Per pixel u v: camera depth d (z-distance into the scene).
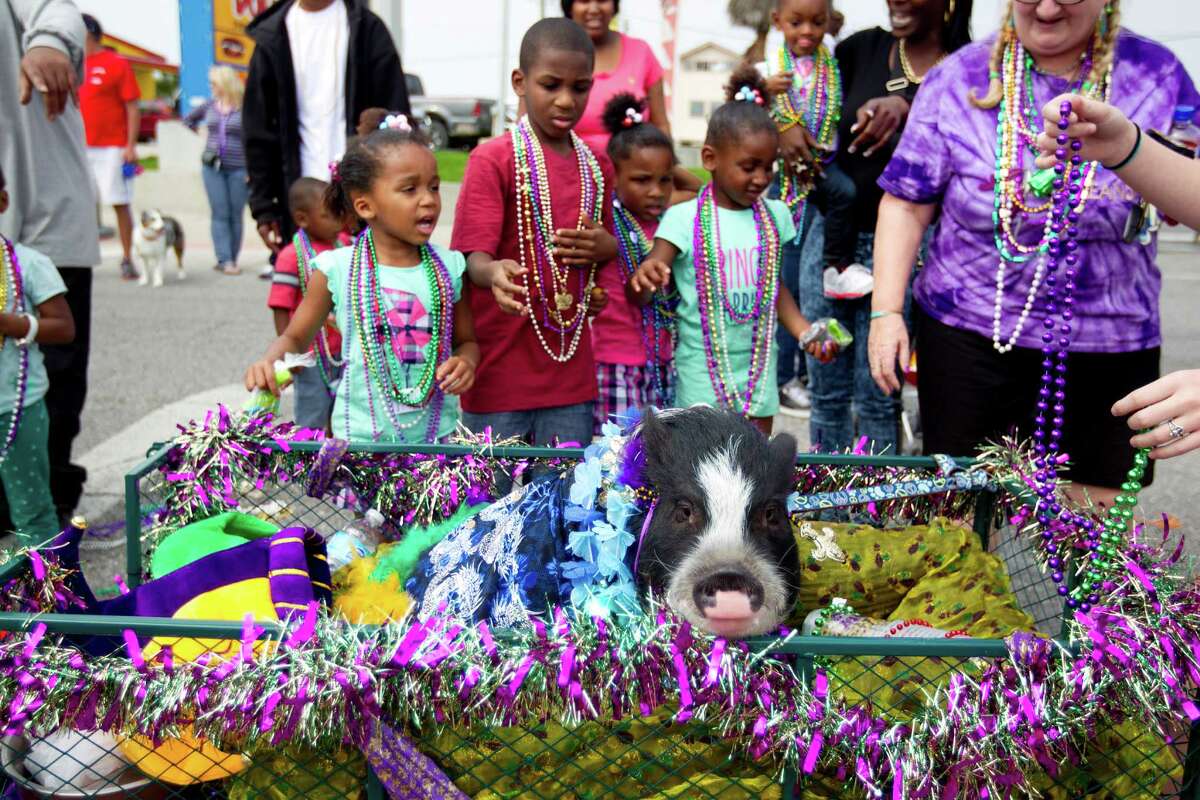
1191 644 1.91
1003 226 2.80
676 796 1.96
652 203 3.99
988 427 3.02
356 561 2.76
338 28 4.79
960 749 1.83
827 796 2.01
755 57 5.41
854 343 4.23
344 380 3.33
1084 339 2.82
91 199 4.13
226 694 1.82
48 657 1.85
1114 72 2.72
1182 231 14.64
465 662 1.81
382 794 1.96
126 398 6.07
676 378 4.05
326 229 4.40
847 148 4.21
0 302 3.43
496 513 2.43
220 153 10.32
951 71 2.91
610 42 4.67
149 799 2.19
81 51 3.94
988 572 2.60
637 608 2.02
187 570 2.35
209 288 9.85
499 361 3.52
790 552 2.13
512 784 2.04
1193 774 1.97
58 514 4.16
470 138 24.66
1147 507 4.53
